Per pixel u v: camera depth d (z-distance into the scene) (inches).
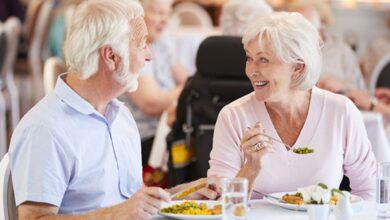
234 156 126.6
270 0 271.3
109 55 106.8
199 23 344.5
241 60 163.9
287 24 119.1
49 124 105.7
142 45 108.7
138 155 119.5
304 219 107.0
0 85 303.1
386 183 107.0
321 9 220.8
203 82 165.2
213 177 118.2
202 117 165.2
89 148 109.1
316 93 126.3
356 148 127.1
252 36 119.4
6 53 303.4
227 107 128.9
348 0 315.6
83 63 106.2
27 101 362.6
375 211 112.0
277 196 118.3
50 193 104.0
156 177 186.7
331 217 108.3
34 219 103.5
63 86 108.8
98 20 105.8
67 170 106.5
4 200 107.8
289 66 119.6
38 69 362.0
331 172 124.4
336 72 223.8
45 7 362.6
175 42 266.7
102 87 109.0
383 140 175.3
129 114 121.3
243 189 95.4
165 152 190.2
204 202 115.8
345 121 125.8
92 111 109.1
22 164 104.9
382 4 315.6
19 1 391.2
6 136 319.0
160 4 222.5
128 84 109.0
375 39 312.8
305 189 103.3
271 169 123.1
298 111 124.9
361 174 129.2
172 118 188.9
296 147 124.3
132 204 101.0
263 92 120.5
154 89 212.7
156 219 107.9
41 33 361.1
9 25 307.4
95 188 109.7
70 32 107.2
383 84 249.6
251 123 126.0
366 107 202.7
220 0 365.4
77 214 104.3
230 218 95.7
